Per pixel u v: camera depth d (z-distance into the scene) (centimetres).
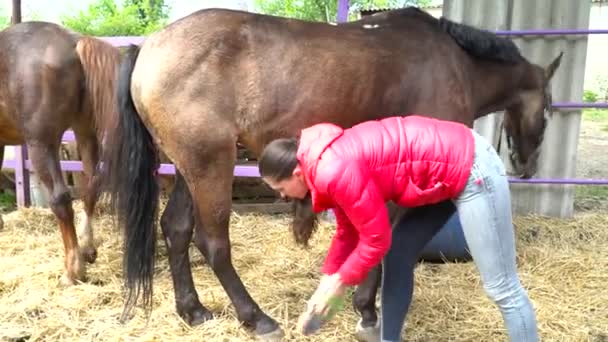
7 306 280
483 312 275
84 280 312
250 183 483
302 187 178
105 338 251
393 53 247
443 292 298
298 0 1494
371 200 165
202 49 226
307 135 173
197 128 226
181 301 262
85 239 332
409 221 210
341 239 193
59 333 255
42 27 307
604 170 620
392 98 247
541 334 254
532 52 425
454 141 179
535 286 309
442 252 338
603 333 257
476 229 183
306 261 346
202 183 235
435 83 250
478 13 422
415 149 176
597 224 412
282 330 251
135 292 249
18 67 298
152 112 230
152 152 246
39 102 297
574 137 426
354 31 249
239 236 393
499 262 186
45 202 460
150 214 243
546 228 404
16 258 346
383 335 217
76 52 301
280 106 234
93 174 327
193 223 263
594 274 326
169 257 263
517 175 312
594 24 1533
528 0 417
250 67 230
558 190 432
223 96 228
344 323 263
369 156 172
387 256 209
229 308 277
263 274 325
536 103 290
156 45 231
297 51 234
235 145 235
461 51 265
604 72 1509
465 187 181
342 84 238
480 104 281
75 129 325
